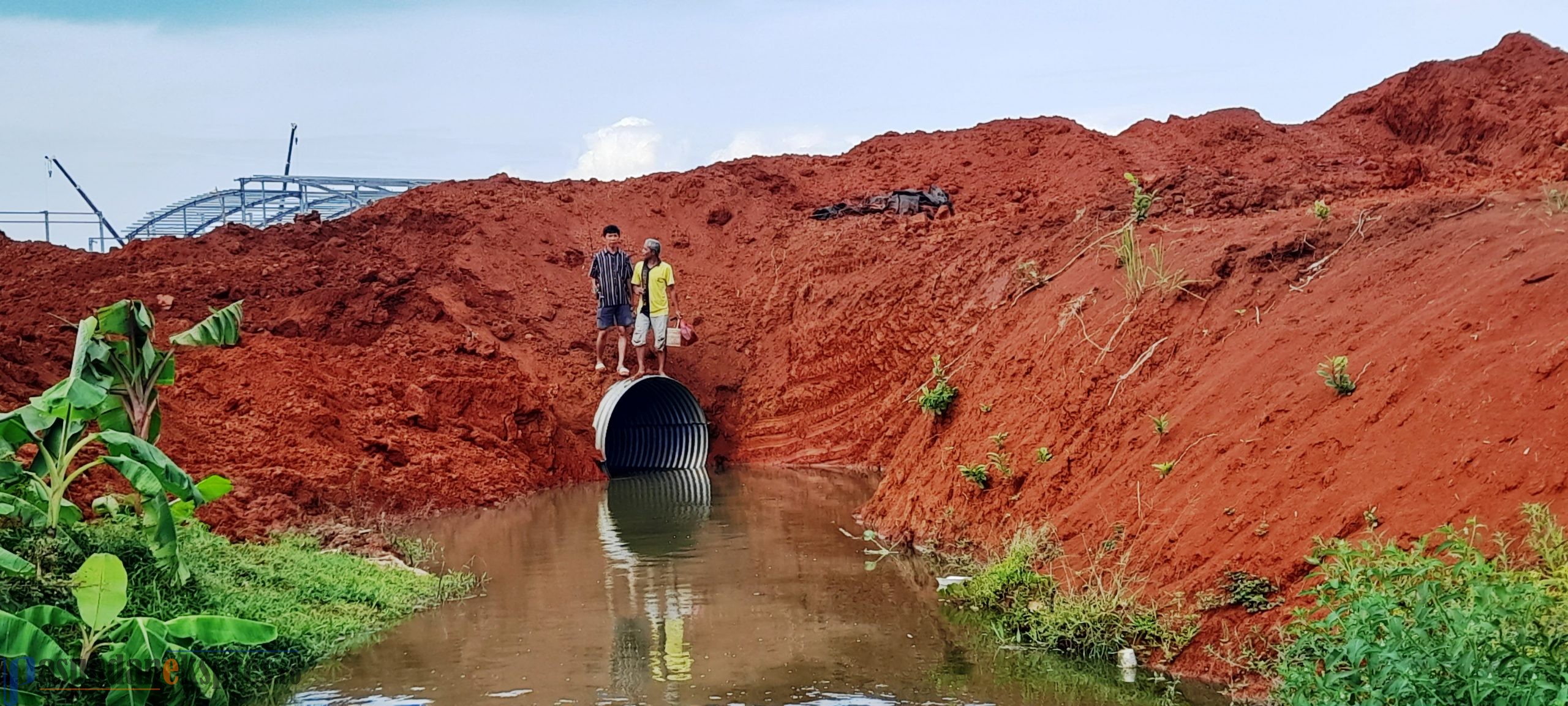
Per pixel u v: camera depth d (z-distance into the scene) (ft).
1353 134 87.66
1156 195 58.70
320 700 27.73
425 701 27.50
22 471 28.30
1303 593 22.72
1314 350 33.24
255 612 31.48
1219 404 34.09
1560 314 27.02
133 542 31.12
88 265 73.82
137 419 32.68
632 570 41.22
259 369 59.11
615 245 71.77
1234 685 25.81
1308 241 39.60
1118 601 29.91
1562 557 21.61
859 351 72.49
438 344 68.85
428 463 58.39
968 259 70.08
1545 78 76.69
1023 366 47.06
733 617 34.53
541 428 66.69
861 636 32.14
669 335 71.51
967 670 28.89
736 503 56.39
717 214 89.76
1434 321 29.96
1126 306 42.83
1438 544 23.97
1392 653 18.90
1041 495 38.75
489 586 39.17
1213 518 29.73
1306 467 28.71
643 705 27.04
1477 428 25.66
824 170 97.45
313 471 53.26
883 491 50.93
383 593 36.37
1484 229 34.04
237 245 77.87
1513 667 18.15
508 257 82.07
